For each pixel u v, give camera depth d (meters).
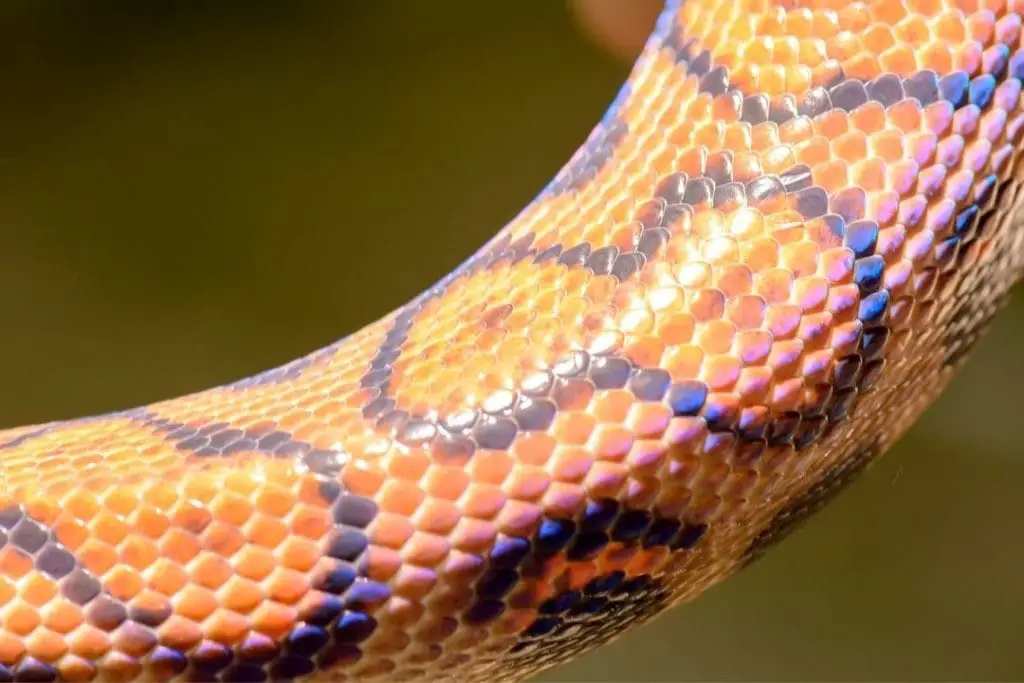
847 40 0.48
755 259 0.47
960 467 1.03
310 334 1.13
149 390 1.08
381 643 0.48
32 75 1.33
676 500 0.47
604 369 0.47
